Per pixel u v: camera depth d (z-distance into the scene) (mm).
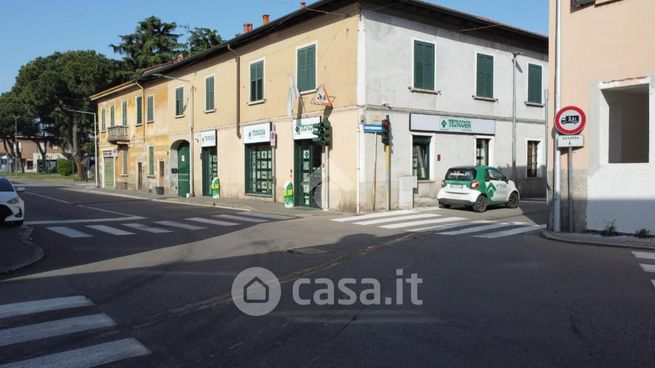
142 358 4770
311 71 20453
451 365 4449
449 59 20938
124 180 40188
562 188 12430
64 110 56719
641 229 11094
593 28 11820
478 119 21969
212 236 13211
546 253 9922
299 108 21125
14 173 86250
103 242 12305
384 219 16312
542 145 25094
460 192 18234
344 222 15805
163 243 12102
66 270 9016
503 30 22297
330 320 5828
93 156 66750
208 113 27922
